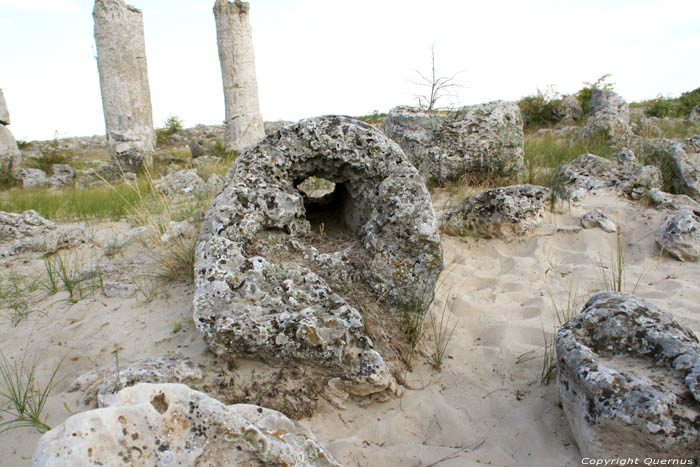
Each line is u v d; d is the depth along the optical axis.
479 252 4.88
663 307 3.54
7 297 4.13
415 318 3.28
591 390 2.17
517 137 6.76
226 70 15.06
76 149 25.45
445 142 6.67
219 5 14.65
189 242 4.58
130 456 1.58
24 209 8.23
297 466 1.79
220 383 2.70
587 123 10.50
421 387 2.92
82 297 3.94
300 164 3.53
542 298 3.83
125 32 13.57
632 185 5.82
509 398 2.77
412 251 3.23
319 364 2.69
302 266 3.15
